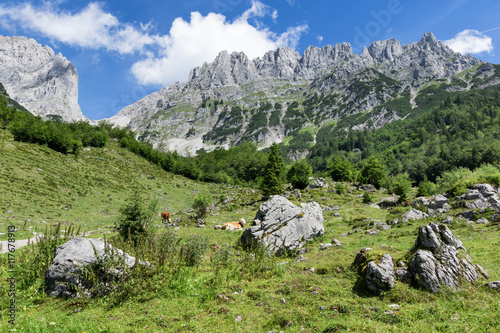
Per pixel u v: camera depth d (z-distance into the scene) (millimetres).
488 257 14133
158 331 8156
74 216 36219
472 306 8719
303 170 75875
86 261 11148
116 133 116375
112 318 9031
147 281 11141
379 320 8445
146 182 71812
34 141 66500
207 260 15617
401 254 12688
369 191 63531
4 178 41156
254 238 19891
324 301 10039
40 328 8070
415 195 57688
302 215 22719
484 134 165125
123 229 19156
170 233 16750
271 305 9820
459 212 29484
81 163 67312
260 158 117938
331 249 18312
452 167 120438
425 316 8391
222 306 9750
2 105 85875
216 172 116188
